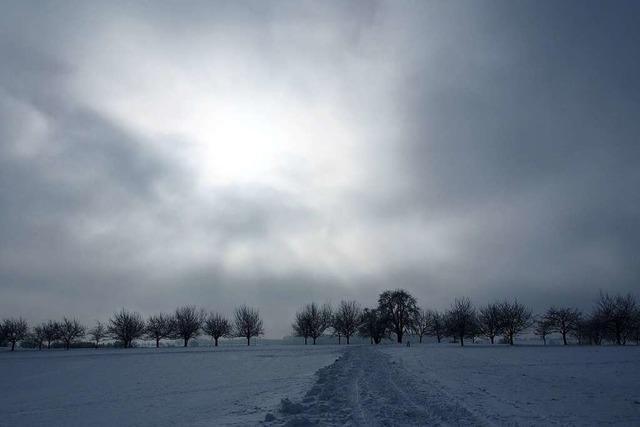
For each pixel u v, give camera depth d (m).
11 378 40.22
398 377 25.06
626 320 97.06
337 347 80.75
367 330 120.75
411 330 120.06
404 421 12.94
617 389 20.39
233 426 12.73
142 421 17.11
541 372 28.59
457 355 47.97
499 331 108.75
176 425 14.43
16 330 112.69
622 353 50.38
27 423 18.77
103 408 21.73
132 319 118.31
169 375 38.06
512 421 13.17
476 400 16.81
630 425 12.92
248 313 125.00
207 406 19.56
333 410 14.43
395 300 119.31
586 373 28.02
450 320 112.69
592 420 13.54
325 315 127.94
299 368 39.72
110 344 123.75
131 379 35.91
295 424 12.12
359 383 21.89
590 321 105.12
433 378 24.69
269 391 22.94
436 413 14.09
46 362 58.16
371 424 12.40
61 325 120.06
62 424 18.19
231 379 32.19
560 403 16.44
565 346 78.19
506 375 26.59
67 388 31.72
